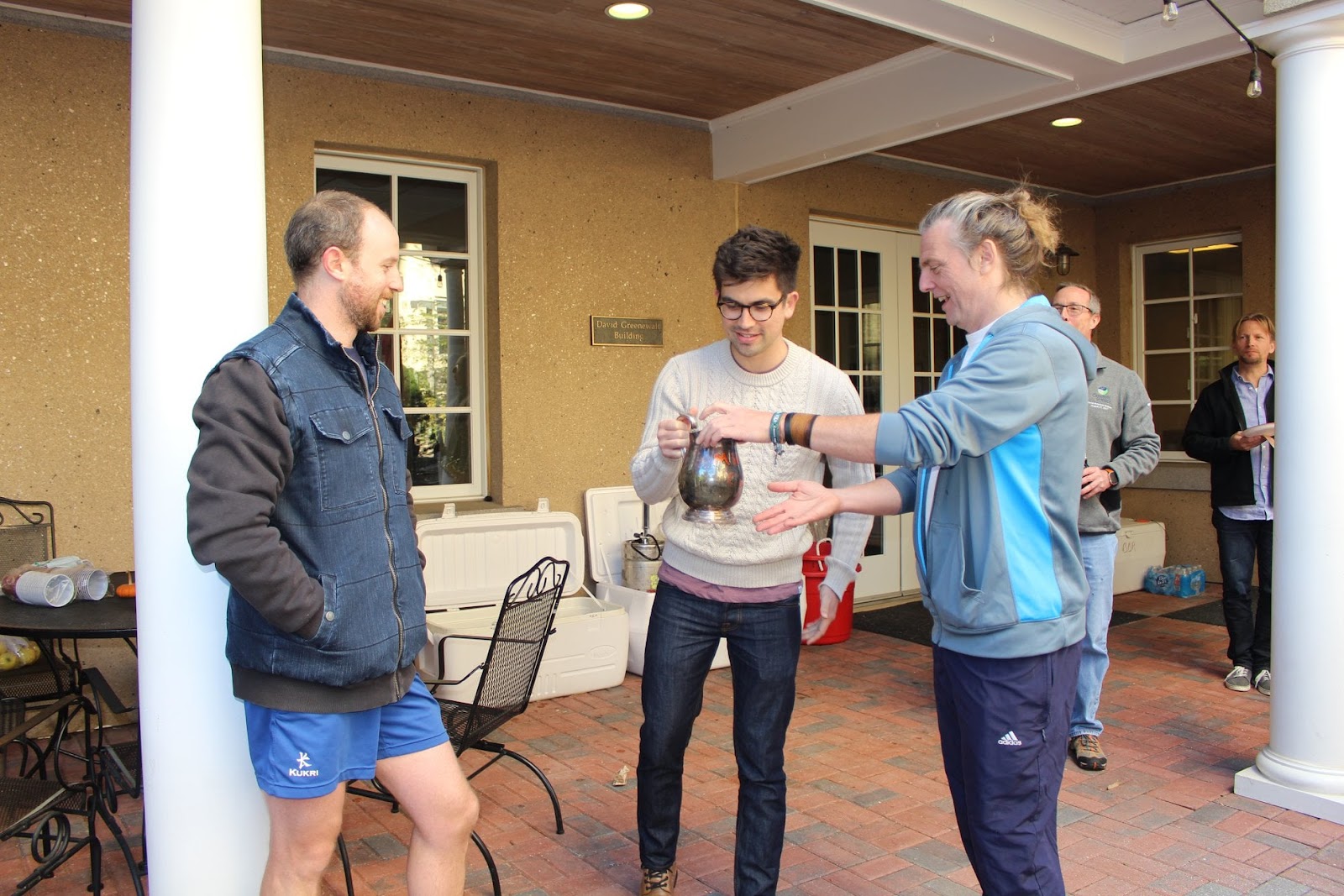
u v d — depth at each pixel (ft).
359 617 6.65
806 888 10.13
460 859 7.55
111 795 10.68
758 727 8.72
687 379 9.14
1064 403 6.65
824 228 22.85
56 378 14.30
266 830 7.76
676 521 9.03
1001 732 6.68
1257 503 16.69
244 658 6.59
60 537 14.35
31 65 14.03
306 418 6.46
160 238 7.44
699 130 20.17
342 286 6.93
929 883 10.23
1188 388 26.23
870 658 18.93
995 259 6.84
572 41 15.58
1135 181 25.50
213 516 5.97
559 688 16.30
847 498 7.30
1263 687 16.55
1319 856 10.76
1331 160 11.50
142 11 7.48
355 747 6.92
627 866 10.58
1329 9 11.21
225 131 7.55
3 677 12.34
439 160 17.74
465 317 18.52
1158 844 11.05
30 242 14.08
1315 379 11.67
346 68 16.38
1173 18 11.16
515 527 17.37
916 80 16.58
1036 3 13.30
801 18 14.65
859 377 23.49
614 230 19.17
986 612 6.64
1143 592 24.68
